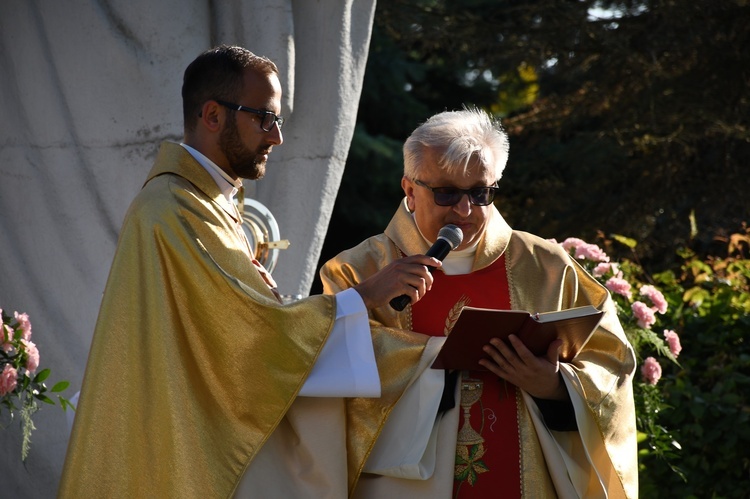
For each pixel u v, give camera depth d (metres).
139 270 4.12
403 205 4.79
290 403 4.11
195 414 4.06
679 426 7.15
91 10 5.90
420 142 4.52
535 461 4.41
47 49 5.98
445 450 4.36
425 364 4.42
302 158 6.43
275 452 4.22
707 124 18.53
